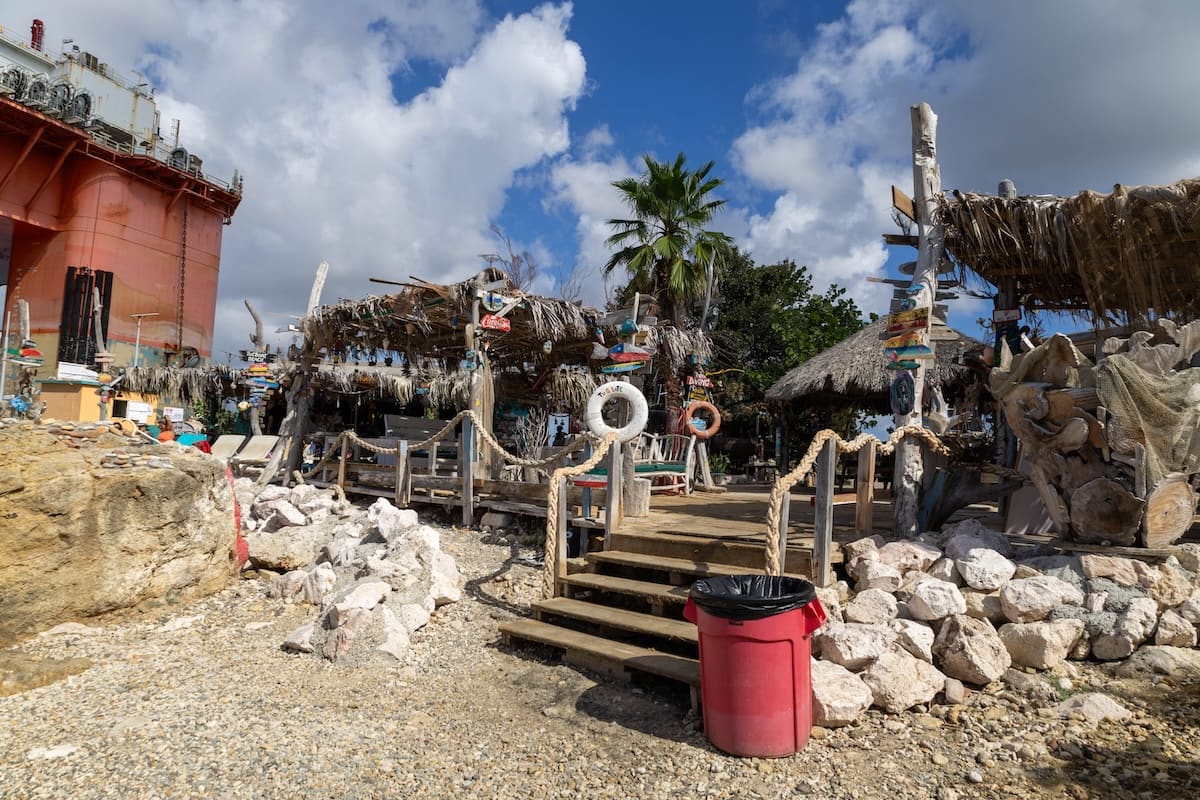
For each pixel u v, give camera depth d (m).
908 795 3.52
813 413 19.50
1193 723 4.04
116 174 31.16
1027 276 8.45
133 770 3.78
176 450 8.01
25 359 15.95
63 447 7.09
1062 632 4.77
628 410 11.73
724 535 6.52
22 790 3.56
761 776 3.74
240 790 3.61
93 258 30.39
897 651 4.64
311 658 5.66
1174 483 5.24
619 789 3.67
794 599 3.93
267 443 13.77
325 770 3.84
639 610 6.13
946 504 6.41
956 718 4.27
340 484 11.72
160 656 5.68
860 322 22.59
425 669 5.44
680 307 20.83
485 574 7.66
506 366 15.54
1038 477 5.77
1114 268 7.02
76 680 5.11
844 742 4.06
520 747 4.16
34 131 28.53
